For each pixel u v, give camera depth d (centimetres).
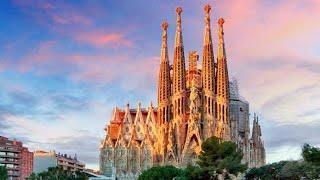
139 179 13250
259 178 14100
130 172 19400
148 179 12900
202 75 19288
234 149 12538
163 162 18612
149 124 19975
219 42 19675
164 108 19425
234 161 12256
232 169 12312
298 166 11519
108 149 19925
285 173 11931
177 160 18275
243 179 16300
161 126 19312
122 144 19788
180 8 19962
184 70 19438
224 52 19562
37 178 19425
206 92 18962
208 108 18825
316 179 10788
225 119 18950
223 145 12381
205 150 12462
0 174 16025
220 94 19112
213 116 18800
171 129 18812
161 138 19138
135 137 19850
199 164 12531
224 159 12131
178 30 19775
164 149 18825
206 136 18462
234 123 19362
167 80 19662
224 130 18738
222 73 19288
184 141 18538
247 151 19562
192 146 18225
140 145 19588
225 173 12456
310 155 9850
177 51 19550
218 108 18988
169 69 19912
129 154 19575
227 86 19300
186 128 18712
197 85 19275
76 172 19925
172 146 18550
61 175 18975
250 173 14600
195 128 18250
